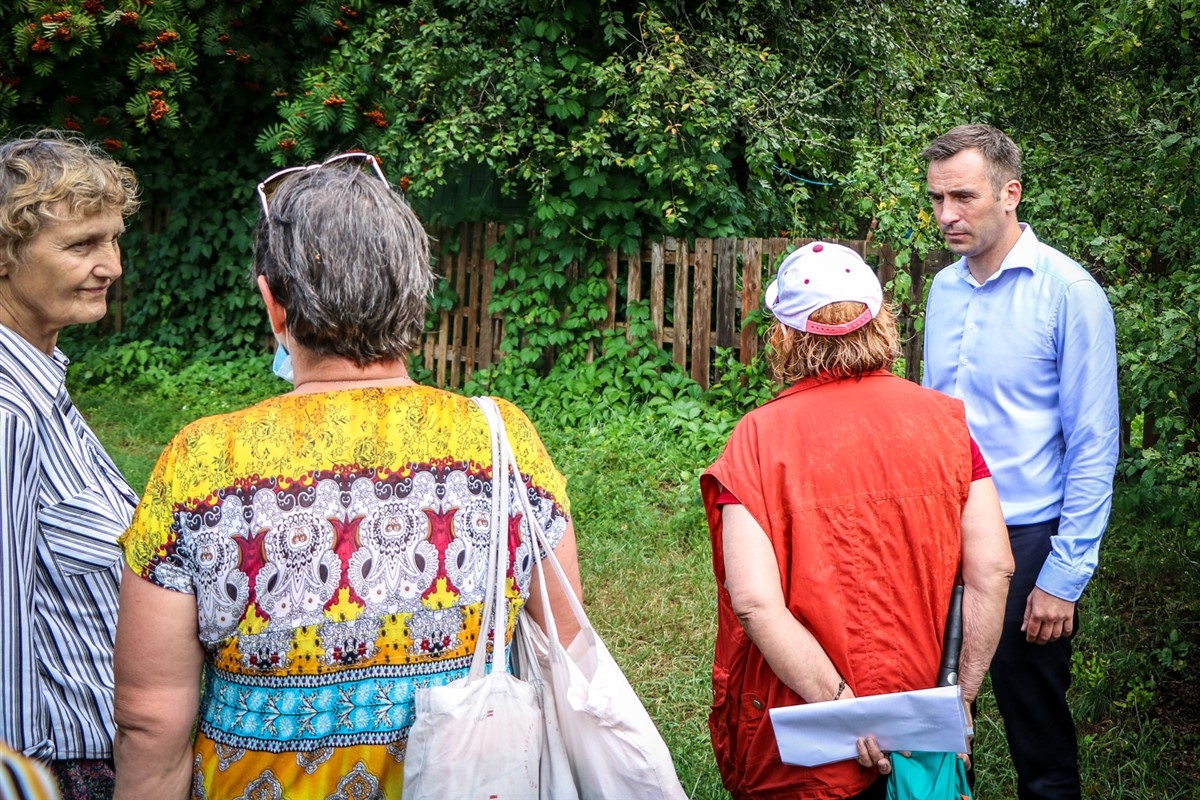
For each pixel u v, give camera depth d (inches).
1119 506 201.9
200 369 386.0
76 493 68.3
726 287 298.2
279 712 54.8
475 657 57.2
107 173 71.4
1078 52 270.1
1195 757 134.0
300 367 58.9
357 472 55.6
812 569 72.9
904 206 267.0
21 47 308.7
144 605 53.6
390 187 60.1
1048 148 207.6
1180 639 161.5
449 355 349.4
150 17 314.5
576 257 318.0
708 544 207.5
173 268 414.0
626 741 60.4
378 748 55.4
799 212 355.6
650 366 303.4
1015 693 105.9
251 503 54.0
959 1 422.6
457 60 304.0
